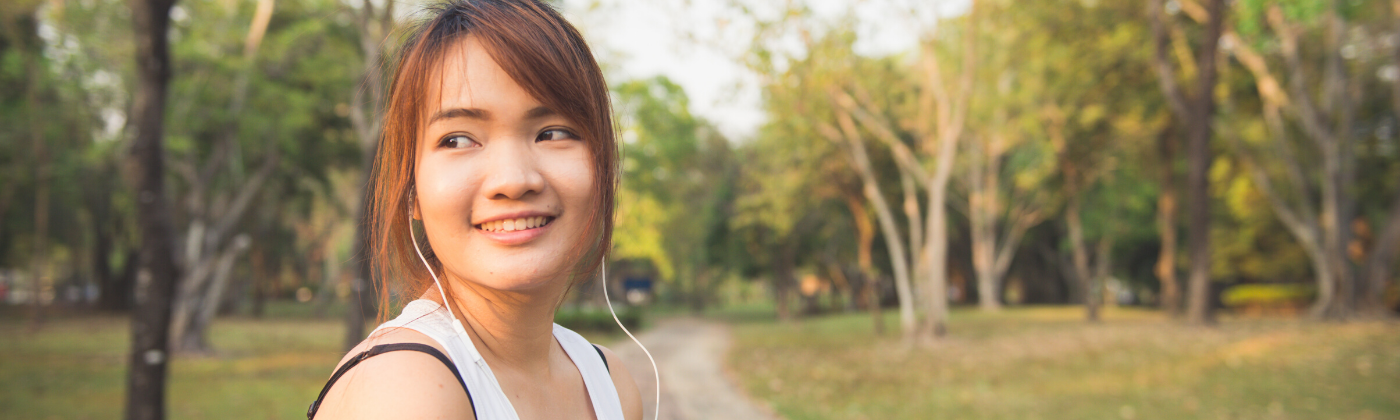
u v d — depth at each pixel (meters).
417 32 0.66
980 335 19.53
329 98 18.70
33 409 9.53
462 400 0.58
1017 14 16.06
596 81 0.68
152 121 5.65
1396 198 19.02
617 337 25.38
